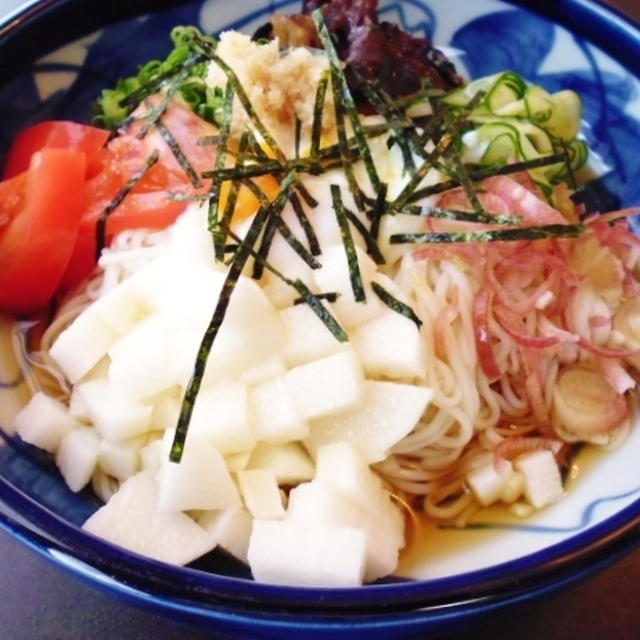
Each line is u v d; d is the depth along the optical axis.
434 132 0.29
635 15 0.38
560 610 0.25
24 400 0.27
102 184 0.30
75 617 0.24
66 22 0.31
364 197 0.28
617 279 0.30
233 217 0.28
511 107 0.32
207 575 0.20
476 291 0.29
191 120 0.31
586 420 0.28
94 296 0.29
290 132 0.31
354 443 0.25
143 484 0.24
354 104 0.31
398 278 0.28
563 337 0.28
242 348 0.25
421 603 0.20
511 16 0.34
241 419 0.24
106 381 0.26
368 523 0.24
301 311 0.26
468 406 0.28
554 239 0.29
